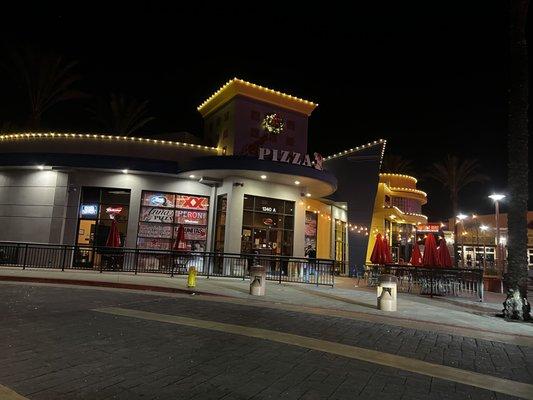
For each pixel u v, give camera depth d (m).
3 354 5.89
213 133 27.03
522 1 13.02
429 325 10.09
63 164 21.34
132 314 9.18
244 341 7.26
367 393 5.07
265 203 23.14
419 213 48.47
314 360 6.35
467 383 5.75
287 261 19.31
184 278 17.83
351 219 30.56
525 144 12.77
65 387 4.77
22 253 20.95
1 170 22.38
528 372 6.55
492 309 14.18
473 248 54.44
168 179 22.55
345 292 16.48
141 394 4.68
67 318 8.45
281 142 25.52
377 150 31.06
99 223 21.89
